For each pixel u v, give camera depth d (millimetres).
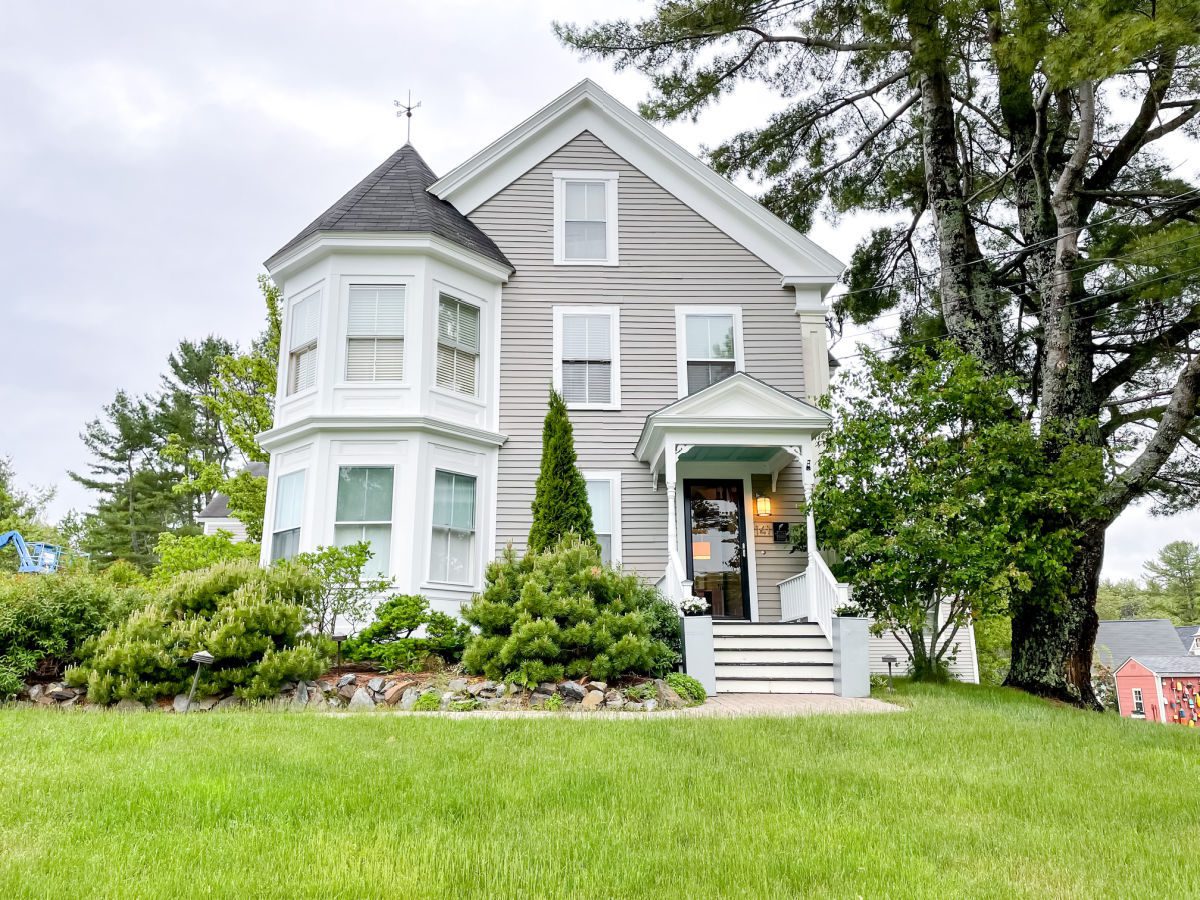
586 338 13578
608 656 8969
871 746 6168
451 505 12195
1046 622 12039
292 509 11984
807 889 3312
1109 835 4148
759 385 11781
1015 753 6125
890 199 17984
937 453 11062
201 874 3246
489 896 3113
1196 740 7352
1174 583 64125
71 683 8352
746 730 6605
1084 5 9781
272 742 5719
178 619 8891
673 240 14125
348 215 12586
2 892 3002
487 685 8828
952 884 3391
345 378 12047
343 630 11000
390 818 4090
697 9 14484
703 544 13016
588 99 14445
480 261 13078
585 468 13016
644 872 3414
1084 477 10797
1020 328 16203
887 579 10695
